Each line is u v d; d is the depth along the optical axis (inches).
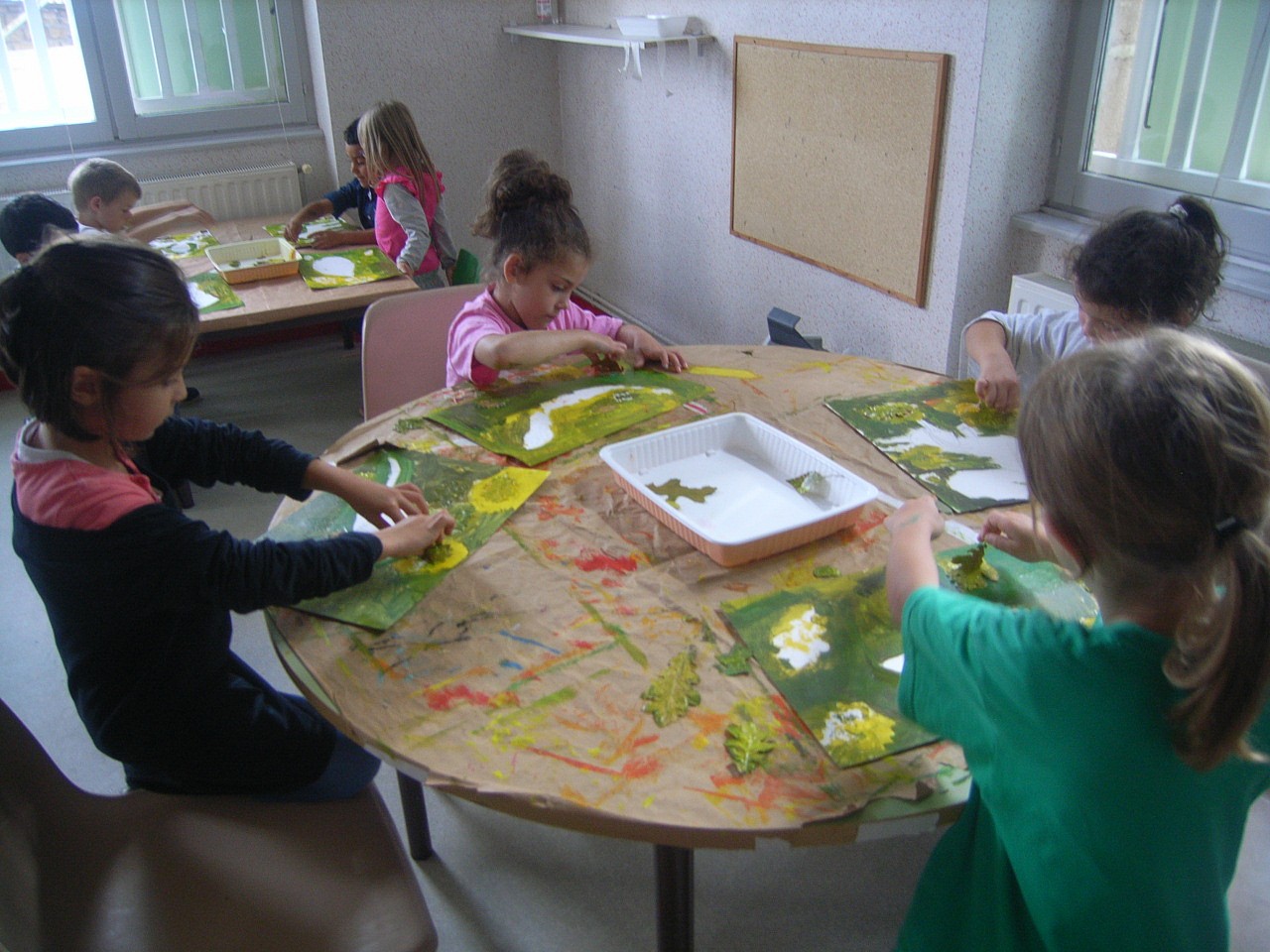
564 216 64.5
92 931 38.5
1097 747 27.3
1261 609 24.5
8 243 101.3
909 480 51.9
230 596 39.4
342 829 43.4
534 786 33.0
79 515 37.3
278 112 146.9
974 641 30.1
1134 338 28.3
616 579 44.2
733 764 33.8
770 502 50.1
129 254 35.8
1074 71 84.7
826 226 106.2
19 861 38.0
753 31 109.2
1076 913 29.0
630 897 60.4
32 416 39.7
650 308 148.7
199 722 42.6
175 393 38.9
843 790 32.7
